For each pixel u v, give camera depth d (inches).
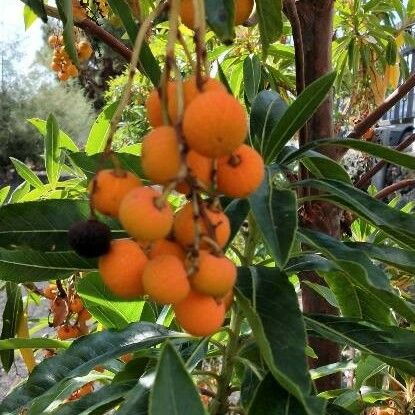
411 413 16.9
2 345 13.0
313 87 9.4
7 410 10.8
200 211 6.6
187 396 6.3
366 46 26.2
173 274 6.5
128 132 44.7
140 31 6.8
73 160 11.7
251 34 24.2
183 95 6.2
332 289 12.5
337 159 14.7
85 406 10.5
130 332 11.6
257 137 11.0
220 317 7.1
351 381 22.4
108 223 9.7
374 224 9.5
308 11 13.7
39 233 9.4
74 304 19.0
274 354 7.4
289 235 7.8
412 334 10.1
